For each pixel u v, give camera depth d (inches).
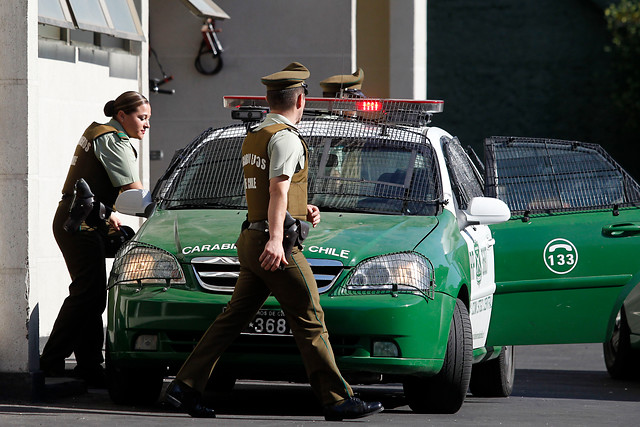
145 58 1210.6
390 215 759.1
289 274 629.6
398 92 1856.5
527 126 2770.7
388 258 690.2
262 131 633.6
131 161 788.6
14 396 730.8
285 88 641.6
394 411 746.8
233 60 1505.9
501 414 754.2
